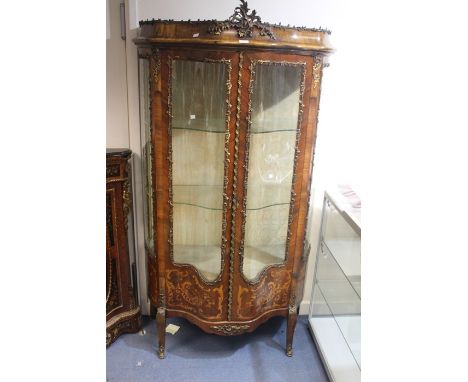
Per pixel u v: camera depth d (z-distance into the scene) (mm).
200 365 1846
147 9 1640
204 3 1628
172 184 1547
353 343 1518
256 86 1423
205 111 1491
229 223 1562
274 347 1988
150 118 1479
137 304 2055
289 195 1607
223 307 1698
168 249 1648
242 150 1459
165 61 1368
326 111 1801
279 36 1332
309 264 2096
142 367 1816
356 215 1523
